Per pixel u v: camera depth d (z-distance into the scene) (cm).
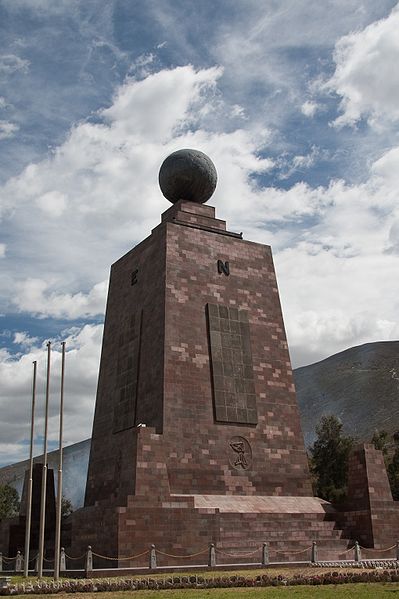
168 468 4191
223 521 3909
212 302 4844
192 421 4394
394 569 3109
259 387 4756
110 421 4950
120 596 2534
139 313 4962
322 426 8600
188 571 3409
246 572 3275
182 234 4950
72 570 3506
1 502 10031
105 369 5269
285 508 4284
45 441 3472
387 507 4259
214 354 4659
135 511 3672
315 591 2528
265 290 5134
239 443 4503
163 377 4422
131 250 5375
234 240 5169
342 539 4169
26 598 2541
